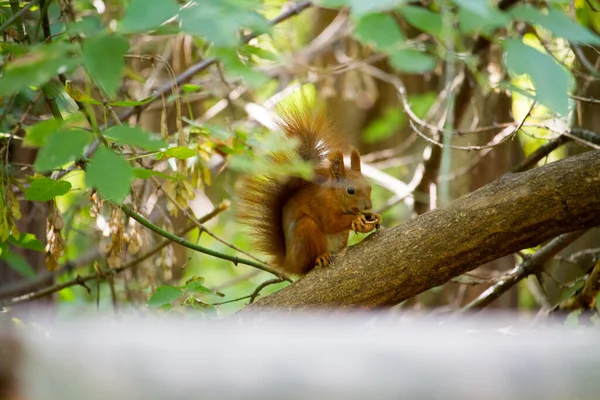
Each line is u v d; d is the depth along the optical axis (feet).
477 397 10.12
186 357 10.14
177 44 41.14
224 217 52.19
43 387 10.02
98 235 39.45
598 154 22.72
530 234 22.77
